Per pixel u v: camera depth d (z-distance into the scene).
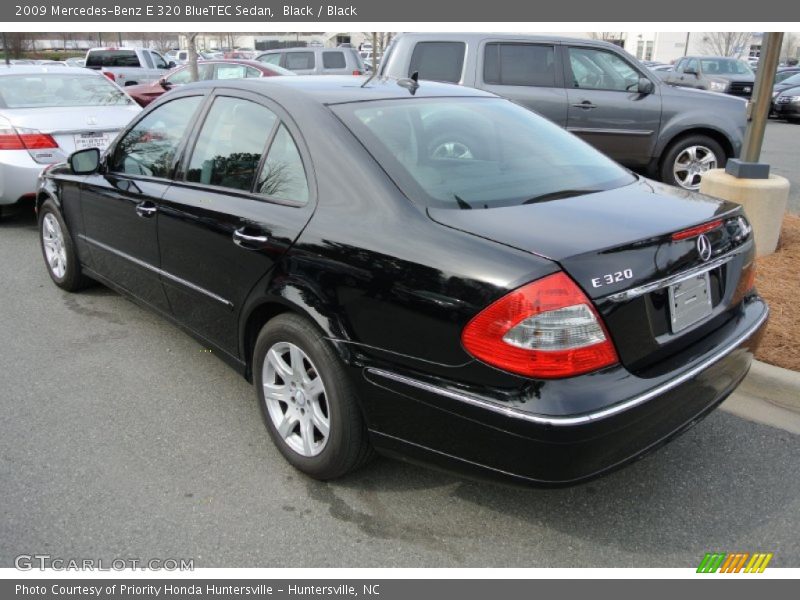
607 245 2.28
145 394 3.72
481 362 2.24
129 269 4.14
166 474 3.02
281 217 2.89
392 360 2.49
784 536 2.67
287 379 2.97
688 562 2.55
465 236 2.38
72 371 3.98
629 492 2.93
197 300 3.50
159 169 3.80
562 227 2.41
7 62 11.78
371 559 2.55
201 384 3.84
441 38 7.91
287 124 3.05
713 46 48.69
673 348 2.47
